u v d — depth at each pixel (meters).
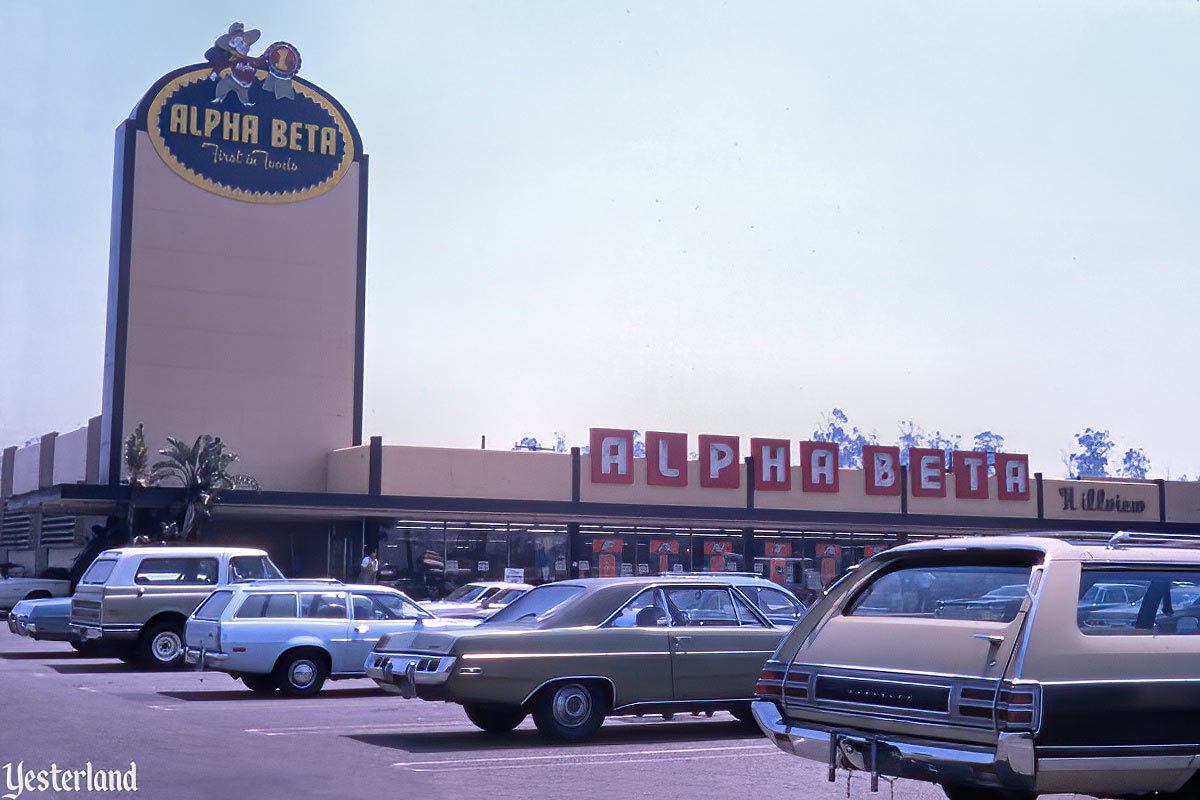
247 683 18.64
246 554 23.28
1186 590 7.39
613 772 10.68
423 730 13.63
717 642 13.41
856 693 7.31
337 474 47.53
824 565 49.62
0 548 67.06
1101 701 6.71
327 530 47.22
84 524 51.53
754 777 10.45
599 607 13.17
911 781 10.30
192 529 42.53
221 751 11.41
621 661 12.91
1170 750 6.80
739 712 14.03
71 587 41.69
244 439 48.28
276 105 50.44
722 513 47.12
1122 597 7.17
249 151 49.72
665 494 46.78
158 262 47.75
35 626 25.17
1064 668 6.72
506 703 12.48
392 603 19.03
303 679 18.06
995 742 6.61
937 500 51.38
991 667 6.74
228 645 17.58
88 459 51.12
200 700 17.25
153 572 22.47
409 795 9.26
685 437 47.28
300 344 49.62
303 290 49.97
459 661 12.34
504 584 27.98
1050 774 6.60
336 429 49.75
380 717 14.98
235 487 43.12
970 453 52.25
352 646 18.34
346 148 51.47
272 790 9.31
